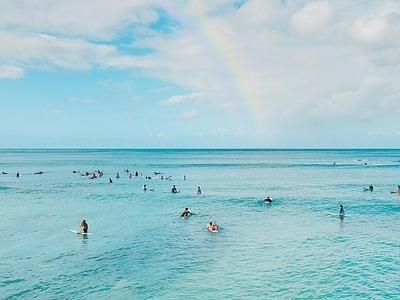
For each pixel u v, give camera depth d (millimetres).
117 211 46531
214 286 22094
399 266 25312
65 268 25062
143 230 36062
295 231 35312
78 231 34906
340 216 42781
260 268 25047
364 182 83312
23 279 23047
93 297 20578
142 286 22125
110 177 96625
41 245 30547
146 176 96875
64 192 65375
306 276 23547
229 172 116625
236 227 37188
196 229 36469
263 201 54938
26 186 74750
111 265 25750
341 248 29500
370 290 21422
